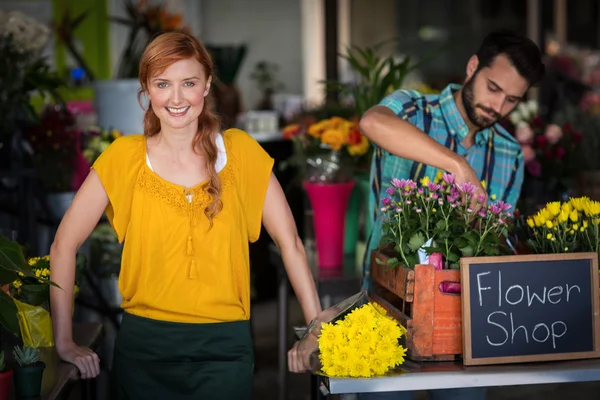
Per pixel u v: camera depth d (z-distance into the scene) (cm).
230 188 213
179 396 212
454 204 218
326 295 331
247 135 221
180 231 209
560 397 401
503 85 252
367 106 373
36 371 203
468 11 941
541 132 416
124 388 214
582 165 414
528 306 208
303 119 445
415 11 949
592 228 223
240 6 971
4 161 392
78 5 795
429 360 208
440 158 232
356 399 240
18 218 407
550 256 209
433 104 269
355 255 371
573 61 760
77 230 218
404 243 217
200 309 211
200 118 212
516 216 261
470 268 205
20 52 400
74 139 413
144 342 213
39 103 684
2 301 217
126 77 468
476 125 263
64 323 225
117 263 399
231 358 214
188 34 208
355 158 353
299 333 239
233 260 214
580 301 211
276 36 980
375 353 196
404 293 209
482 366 204
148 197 210
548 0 898
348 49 381
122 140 216
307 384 423
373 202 277
